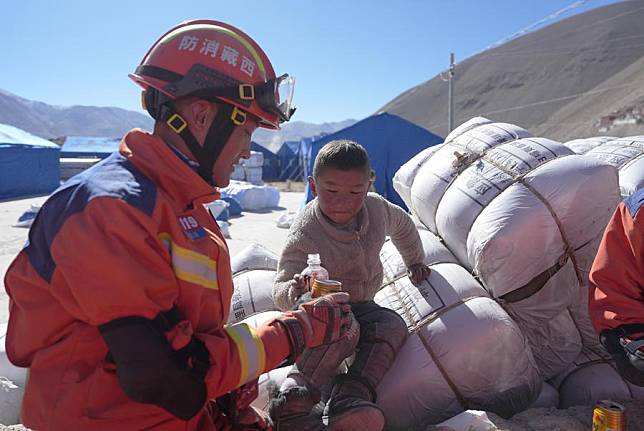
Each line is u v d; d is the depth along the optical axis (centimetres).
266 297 341
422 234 384
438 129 12400
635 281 247
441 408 276
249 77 166
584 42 13288
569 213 302
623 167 442
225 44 165
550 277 308
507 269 301
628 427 268
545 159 329
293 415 228
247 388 199
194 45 162
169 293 143
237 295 346
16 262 147
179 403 142
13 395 295
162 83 159
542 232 300
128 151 154
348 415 228
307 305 191
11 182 2020
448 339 280
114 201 137
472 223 326
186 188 156
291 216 1295
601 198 306
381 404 275
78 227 134
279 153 3909
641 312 244
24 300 145
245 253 392
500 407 278
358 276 279
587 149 504
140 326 134
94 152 3369
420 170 404
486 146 363
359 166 253
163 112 161
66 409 144
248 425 202
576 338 323
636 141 481
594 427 244
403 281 329
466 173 353
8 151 1995
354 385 250
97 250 132
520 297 309
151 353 133
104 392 145
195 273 151
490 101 12862
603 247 256
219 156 166
